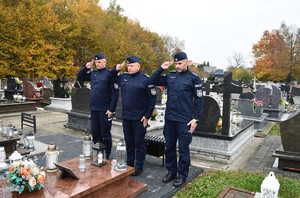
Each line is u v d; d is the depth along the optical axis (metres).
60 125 10.08
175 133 4.86
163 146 5.62
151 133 8.29
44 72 21.03
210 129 6.54
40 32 21.20
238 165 6.22
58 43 22.67
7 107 12.30
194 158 6.58
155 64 43.56
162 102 12.82
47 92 15.50
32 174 3.29
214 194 4.43
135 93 4.96
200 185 4.85
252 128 8.82
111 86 5.50
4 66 19.05
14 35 19.33
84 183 3.64
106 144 5.67
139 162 5.23
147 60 41.09
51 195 3.26
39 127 9.67
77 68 23.92
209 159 6.43
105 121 5.54
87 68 5.89
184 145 4.73
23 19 19.78
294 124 5.68
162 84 4.99
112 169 4.19
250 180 5.01
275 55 43.75
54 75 21.73
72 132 8.98
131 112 5.03
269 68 43.94
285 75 42.91
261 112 10.53
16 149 5.96
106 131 5.61
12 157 4.44
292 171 5.78
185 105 4.69
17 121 10.74
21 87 16.11
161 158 6.24
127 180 4.25
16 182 3.18
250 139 8.22
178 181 4.77
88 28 25.80
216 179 5.14
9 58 19.62
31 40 20.67
